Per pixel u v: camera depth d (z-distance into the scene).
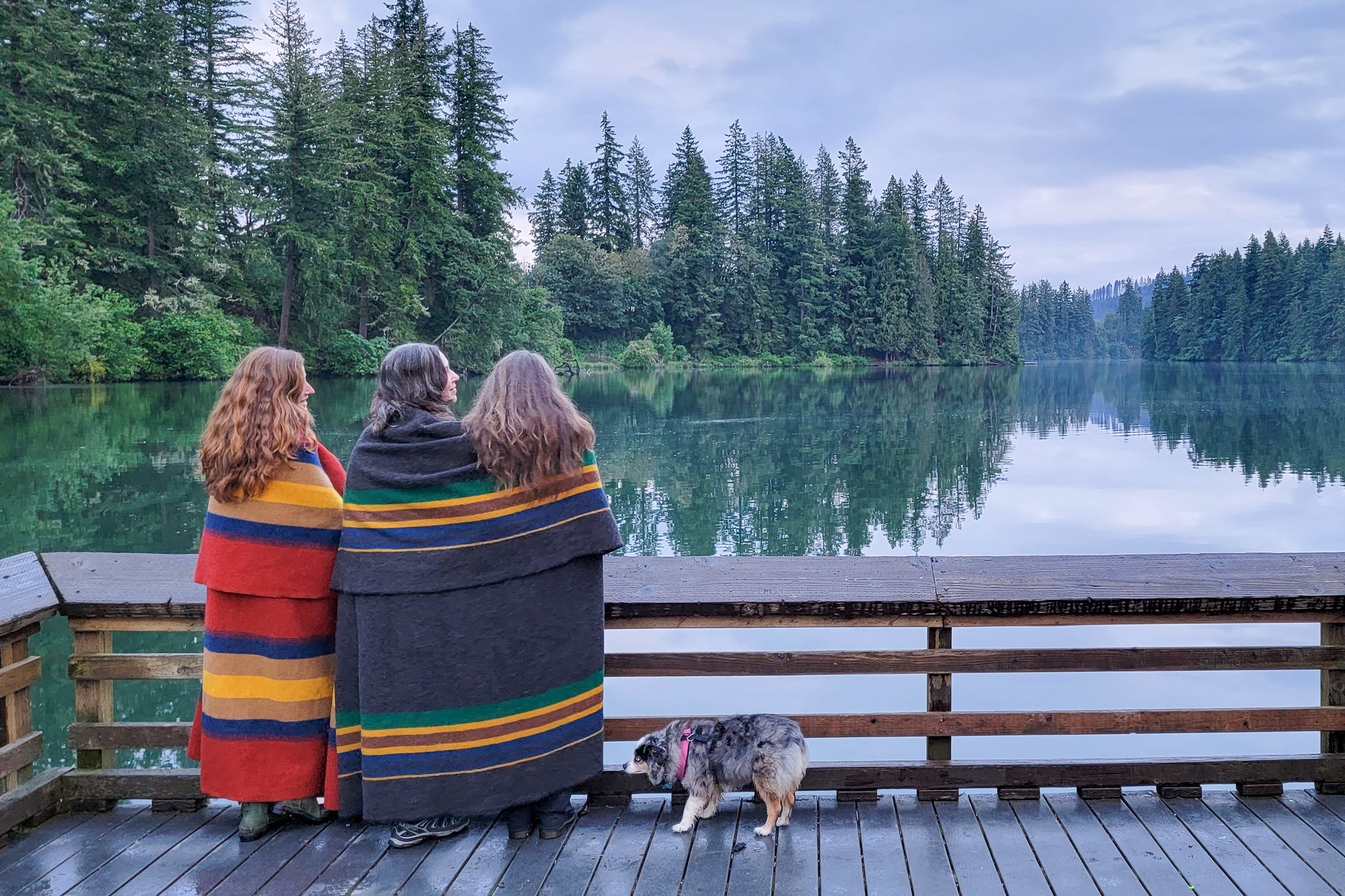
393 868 2.39
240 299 37.00
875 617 2.71
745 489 16.22
